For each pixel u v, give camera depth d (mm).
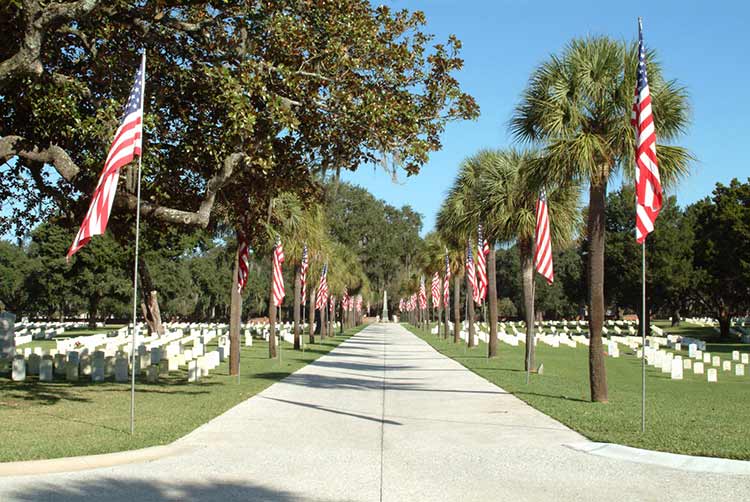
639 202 12500
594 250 15828
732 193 58438
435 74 15055
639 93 12852
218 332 53562
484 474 8406
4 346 23266
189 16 15336
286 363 28375
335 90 14492
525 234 25281
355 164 16000
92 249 57062
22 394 16000
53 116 14164
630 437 10844
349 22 14461
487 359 31750
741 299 62438
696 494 7461
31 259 75062
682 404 15727
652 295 67312
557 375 23781
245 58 14453
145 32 14164
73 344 34062
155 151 15328
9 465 8453
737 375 26781
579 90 15633
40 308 83000
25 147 14203
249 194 18281
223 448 9969
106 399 15422
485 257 32875
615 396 17219
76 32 14102
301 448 10039
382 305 138000
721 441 10492
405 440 10812
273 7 14086
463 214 33844
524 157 25672
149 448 9789
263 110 15070
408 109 14500
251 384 19453
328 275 50500
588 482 8008
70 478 7961
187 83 14922
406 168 14883
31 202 18047
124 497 7152
